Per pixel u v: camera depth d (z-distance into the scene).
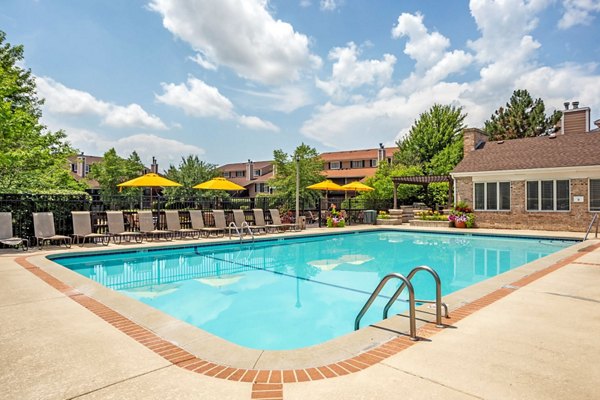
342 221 20.41
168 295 7.64
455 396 2.77
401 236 18.22
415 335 4.03
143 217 13.63
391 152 47.06
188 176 35.25
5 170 15.35
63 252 10.41
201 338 4.00
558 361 3.39
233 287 8.30
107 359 3.44
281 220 19.41
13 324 4.41
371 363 3.38
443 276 9.55
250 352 3.65
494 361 3.40
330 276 9.46
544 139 20.36
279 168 30.72
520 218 18.47
